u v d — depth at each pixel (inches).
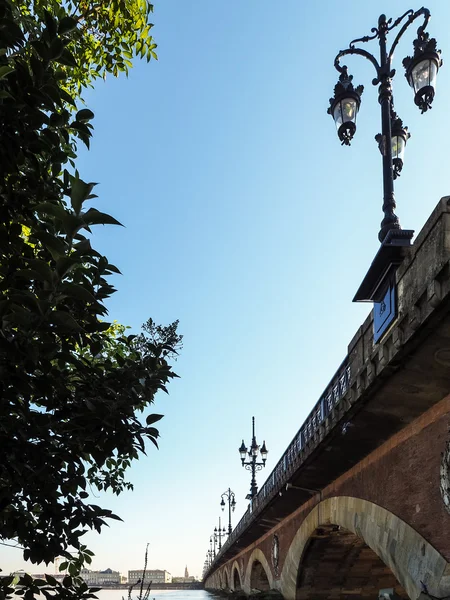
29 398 144.6
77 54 304.5
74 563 183.2
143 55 319.0
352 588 1093.8
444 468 407.2
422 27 419.5
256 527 1326.3
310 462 681.6
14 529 153.5
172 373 174.4
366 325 451.5
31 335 132.9
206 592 4473.4
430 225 325.1
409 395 430.3
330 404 557.9
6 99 135.7
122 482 241.0
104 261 159.8
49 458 150.3
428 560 427.2
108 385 161.3
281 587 1189.1
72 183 125.1
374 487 583.2
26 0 236.1
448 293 306.3
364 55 471.8
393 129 457.4
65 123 151.6
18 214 160.1
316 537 922.7
